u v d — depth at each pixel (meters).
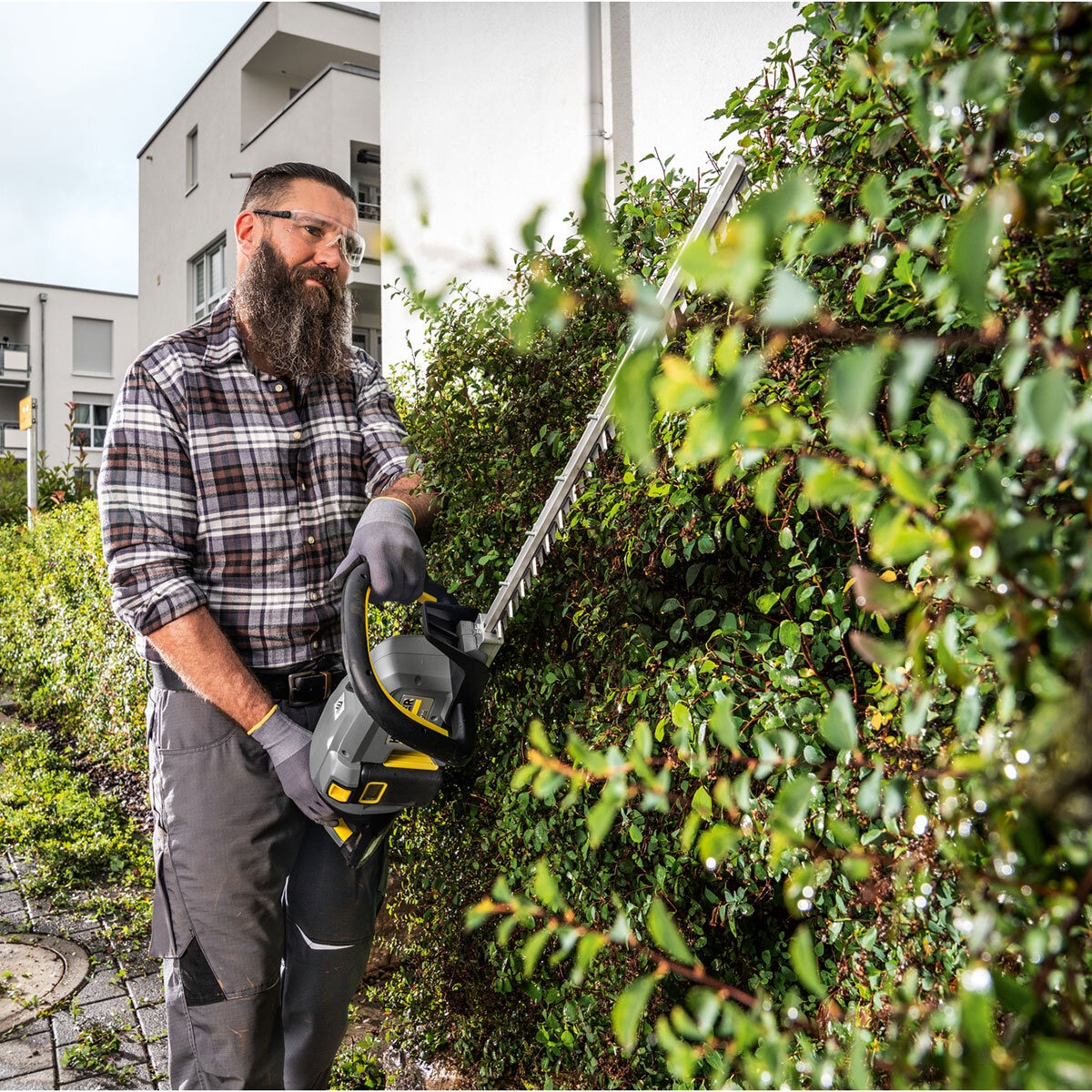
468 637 1.90
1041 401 0.50
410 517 1.98
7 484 14.07
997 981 0.54
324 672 2.09
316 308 2.06
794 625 1.42
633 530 1.78
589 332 2.03
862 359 0.46
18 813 4.52
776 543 1.70
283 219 2.04
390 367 3.81
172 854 1.94
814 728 1.36
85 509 7.12
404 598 1.83
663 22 3.43
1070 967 0.61
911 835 1.05
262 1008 1.97
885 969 1.26
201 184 15.53
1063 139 0.64
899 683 0.86
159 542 1.90
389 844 2.69
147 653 1.99
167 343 2.01
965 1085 0.52
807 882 0.78
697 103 3.29
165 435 1.94
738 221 0.50
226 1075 1.94
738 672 1.55
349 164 11.89
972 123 0.89
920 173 1.05
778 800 0.73
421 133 5.51
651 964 1.74
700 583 1.85
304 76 14.82
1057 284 0.91
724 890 1.59
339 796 1.75
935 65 0.72
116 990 3.11
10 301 27.56
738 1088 1.01
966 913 0.98
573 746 0.80
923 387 1.36
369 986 2.98
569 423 2.11
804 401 1.29
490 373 2.29
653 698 1.71
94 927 3.58
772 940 1.72
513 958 2.13
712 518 1.64
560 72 4.17
